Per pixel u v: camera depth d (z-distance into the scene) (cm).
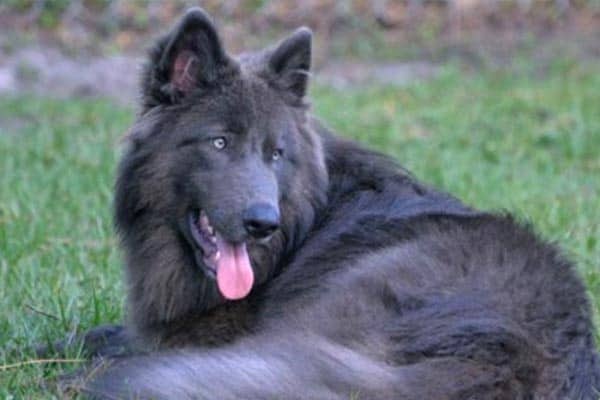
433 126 2684
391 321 1109
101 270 1617
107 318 1470
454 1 3694
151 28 3494
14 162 2244
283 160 1253
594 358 1131
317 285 1235
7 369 1288
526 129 2636
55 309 1466
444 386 1021
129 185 1279
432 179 2153
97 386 1130
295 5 3634
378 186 1328
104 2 3506
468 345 1056
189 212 1254
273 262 1277
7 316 1441
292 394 1009
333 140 1361
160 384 1046
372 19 3647
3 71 3134
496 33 3616
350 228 1276
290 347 1059
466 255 1185
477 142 2536
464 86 3072
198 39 1236
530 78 3238
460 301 1104
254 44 3466
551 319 1105
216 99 1237
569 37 3600
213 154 1230
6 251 1689
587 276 1546
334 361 1033
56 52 3288
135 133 1272
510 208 1934
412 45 3544
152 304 1300
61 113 2727
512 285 1139
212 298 1281
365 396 1009
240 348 1084
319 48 3488
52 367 1310
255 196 1202
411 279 1157
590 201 2008
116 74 3194
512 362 1049
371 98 2923
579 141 2505
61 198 1973
